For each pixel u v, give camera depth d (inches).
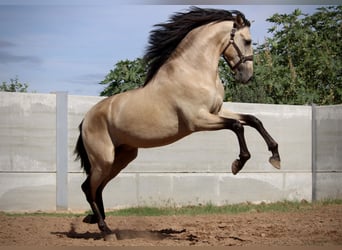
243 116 304.8
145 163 519.8
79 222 402.6
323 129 581.3
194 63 301.9
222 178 549.0
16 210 482.3
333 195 571.2
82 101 505.0
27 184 485.4
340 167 565.3
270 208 499.2
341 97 751.7
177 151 531.2
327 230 343.9
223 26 307.1
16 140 483.8
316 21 796.0
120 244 297.4
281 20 788.0
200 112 295.0
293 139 581.3
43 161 490.3
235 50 306.3
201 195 539.5
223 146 549.3
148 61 313.1
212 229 361.7
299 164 584.4
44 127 491.8
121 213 467.5
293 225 370.9
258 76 725.9
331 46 776.9
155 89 304.2
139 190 517.3
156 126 302.2
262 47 778.8
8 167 481.1
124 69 662.5
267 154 569.0
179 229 365.4
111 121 316.5
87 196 334.6
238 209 494.0
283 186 576.4
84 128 332.5
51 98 494.9
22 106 486.3
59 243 303.4
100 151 323.6
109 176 342.0
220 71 711.1
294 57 779.4
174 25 309.9
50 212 482.6
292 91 729.0
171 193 528.1
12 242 306.8
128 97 313.9
